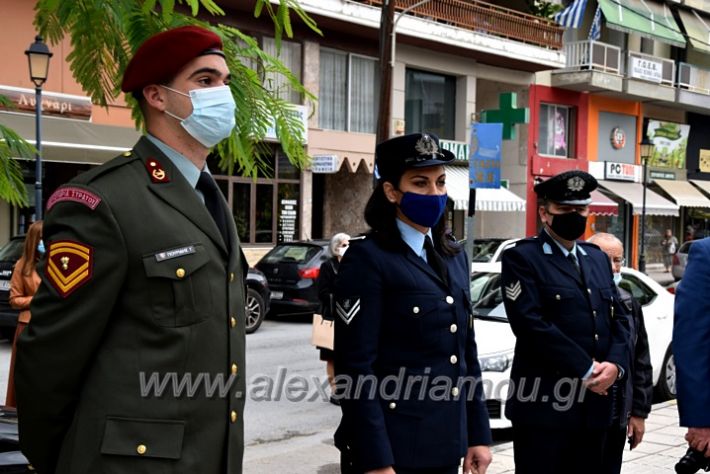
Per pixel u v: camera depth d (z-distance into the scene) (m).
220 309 2.38
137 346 2.25
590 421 3.78
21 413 2.25
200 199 2.44
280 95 3.78
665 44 31.25
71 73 3.47
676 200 29.44
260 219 18.69
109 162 2.37
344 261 3.14
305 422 7.67
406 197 3.08
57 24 3.39
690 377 3.40
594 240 4.95
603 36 28.25
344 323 3.04
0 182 3.84
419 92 22.45
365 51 20.56
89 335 2.20
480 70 23.73
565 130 27.02
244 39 3.47
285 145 3.68
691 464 3.51
